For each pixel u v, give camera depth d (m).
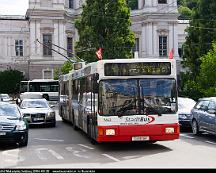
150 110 16.12
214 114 19.83
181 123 23.55
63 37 73.88
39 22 72.81
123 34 51.19
